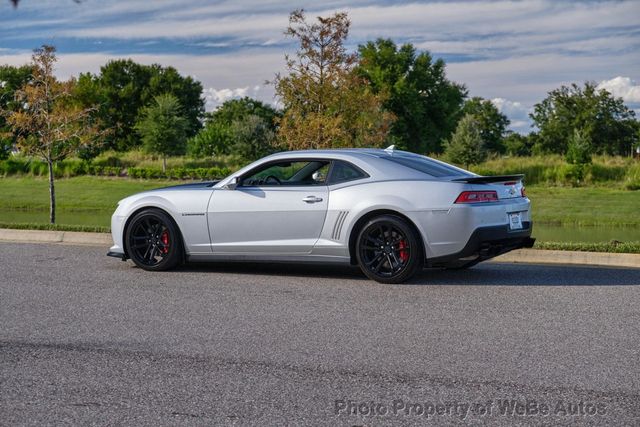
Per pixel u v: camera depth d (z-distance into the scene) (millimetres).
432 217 7918
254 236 8656
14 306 7008
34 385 4641
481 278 8461
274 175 8742
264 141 43531
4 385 4641
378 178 8266
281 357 5238
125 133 76188
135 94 77312
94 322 6348
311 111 19297
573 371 4871
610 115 77500
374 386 4594
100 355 5312
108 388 4574
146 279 8477
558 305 6938
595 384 4605
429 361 5121
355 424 3963
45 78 18406
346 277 8602
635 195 32812
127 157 49594
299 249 8477
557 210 29203
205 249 8883
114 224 9258
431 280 8344
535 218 27656
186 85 80812
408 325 6172
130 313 6691
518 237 8281
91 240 12141
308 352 5363
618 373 4824
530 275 8672
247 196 8688
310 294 7551
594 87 78375
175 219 8945
